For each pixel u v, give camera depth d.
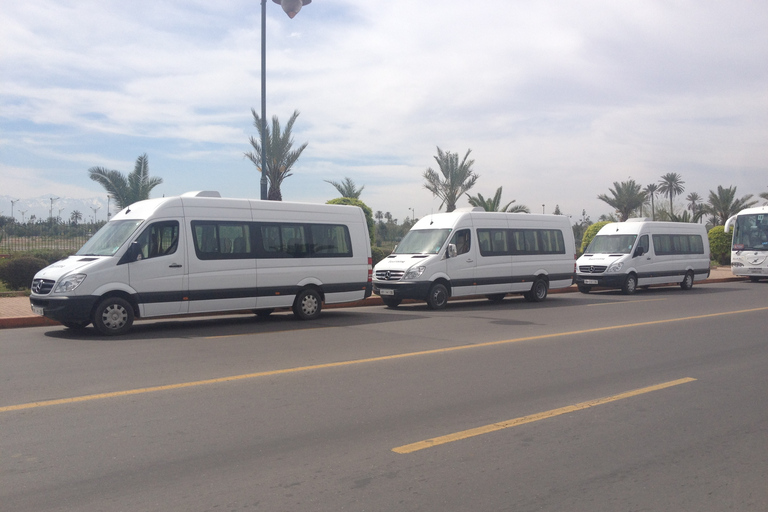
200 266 12.02
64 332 11.41
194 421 5.81
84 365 8.28
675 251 23.45
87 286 10.70
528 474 4.63
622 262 21.44
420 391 7.02
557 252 19.28
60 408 6.18
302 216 13.66
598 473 4.67
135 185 27.03
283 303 13.22
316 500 4.12
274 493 4.23
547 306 17.12
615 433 5.61
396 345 10.09
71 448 5.06
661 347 10.05
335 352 9.40
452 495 4.24
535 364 8.59
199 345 9.98
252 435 5.43
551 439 5.43
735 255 28.16
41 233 25.59
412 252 16.92
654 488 4.41
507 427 5.75
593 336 11.19
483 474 4.61
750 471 4.75
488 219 17.72
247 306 12.70
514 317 14.26
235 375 7.73
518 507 4.07
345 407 6.34
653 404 6.59
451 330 11.94
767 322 13.20
